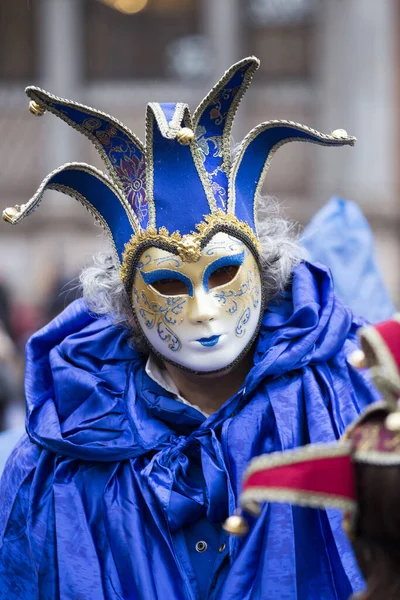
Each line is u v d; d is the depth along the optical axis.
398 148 16.64
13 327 11.93
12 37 17.41
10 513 3.81
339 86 16.95
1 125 17.06
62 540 3.64
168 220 3.62
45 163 17.03
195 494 3.67
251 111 17.16
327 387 3.73
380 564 2.62
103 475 3.77
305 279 3.90
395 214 15.52
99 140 3.73
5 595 3.74
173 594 3.56
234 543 3.56
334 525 3.50
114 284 3.94
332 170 16.64
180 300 3.62
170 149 3.62
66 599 3.57
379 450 2.57
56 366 3.95
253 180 3.82
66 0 17.36
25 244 15.56
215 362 3.63
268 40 17.22
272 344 3.74
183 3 17.45
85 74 17.56
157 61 17.55
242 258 3.65
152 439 3.76
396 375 2.59
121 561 3.61
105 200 3.79
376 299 5.06
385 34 16.72
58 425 3.84
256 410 3.70
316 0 17.08
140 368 3.95
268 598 3.41
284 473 2.65
